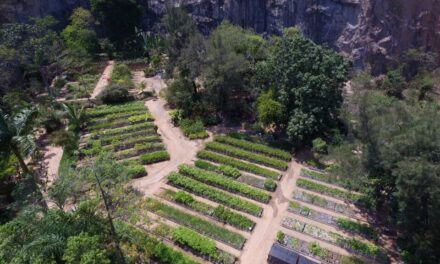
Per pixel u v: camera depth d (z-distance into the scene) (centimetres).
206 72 4869
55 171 3984
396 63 5775
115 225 2384
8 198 3331
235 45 5284
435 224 2377
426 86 5003
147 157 4156
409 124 2692
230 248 2908
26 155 3359
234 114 5191
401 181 2381
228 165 4056
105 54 8125
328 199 3469
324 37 6350
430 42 5731
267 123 4334
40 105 5109
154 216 3259
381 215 3216
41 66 5912
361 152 2948
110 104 5703
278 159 4144
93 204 2234
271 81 4641
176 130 4941
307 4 6253
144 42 7962
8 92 5381
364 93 3173
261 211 3300
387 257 2745
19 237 2077
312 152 4231
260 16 6925
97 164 2353
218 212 3238
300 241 2939
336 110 4056
